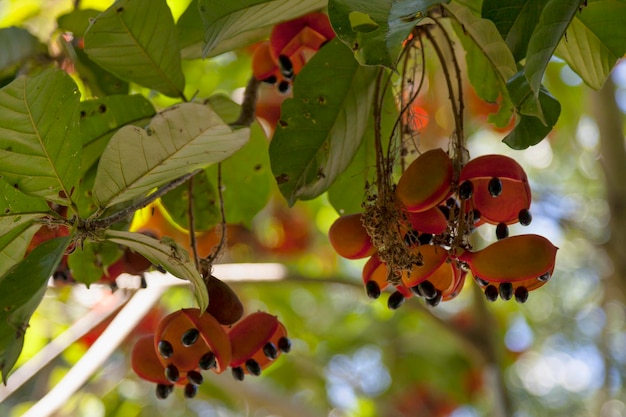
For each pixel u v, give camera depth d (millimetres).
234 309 1204
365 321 2857
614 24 1229
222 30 1205
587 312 3105
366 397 2766
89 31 1244
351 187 1344
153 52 1281
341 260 2719
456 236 1160
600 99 1956
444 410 2840
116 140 1121
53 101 1123
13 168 1140
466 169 1138
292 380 2697
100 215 1170
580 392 3152
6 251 1197
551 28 1091
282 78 1347
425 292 1141
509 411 1907
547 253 1114
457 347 2820
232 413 2691
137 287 1591
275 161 1256
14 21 1646
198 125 1103
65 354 2178
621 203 1930
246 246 2322
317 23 1268
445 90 1759
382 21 1086
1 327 1092
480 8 1262
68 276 1384
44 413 1501
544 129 1135
